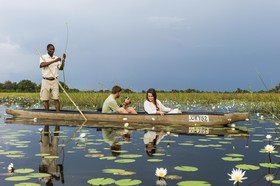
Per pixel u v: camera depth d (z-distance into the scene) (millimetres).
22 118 8789
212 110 11469
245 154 3865
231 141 4887
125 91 16469
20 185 2527
